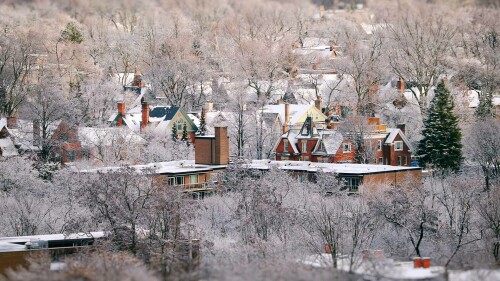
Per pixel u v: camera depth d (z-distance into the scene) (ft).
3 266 455.22
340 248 475.31
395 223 531.09
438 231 535.19
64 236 491.31
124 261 399.44
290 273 361.30
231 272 371.35
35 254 451.12
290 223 537.65
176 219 504.02
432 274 368.89
